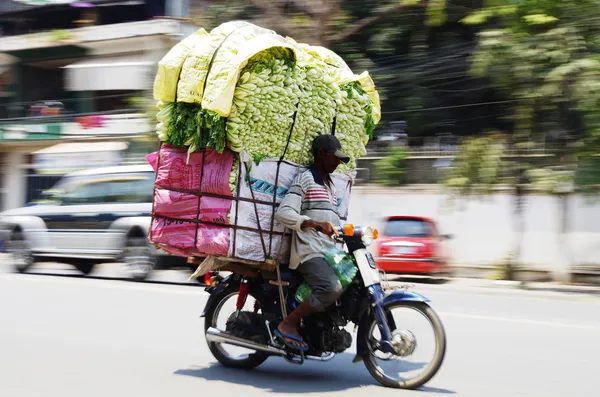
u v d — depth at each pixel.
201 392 5.07
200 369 5.80
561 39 12.21
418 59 15.12
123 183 12.27
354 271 5.07
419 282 14.58
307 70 5.29
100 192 12.49
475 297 11.16
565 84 12.14
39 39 22.33
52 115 22.69
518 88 12.91
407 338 5.02
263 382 5.39
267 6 15.73
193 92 5.04
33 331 7.21
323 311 5.13
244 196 5.12
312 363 6.07
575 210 15.45
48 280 11.48
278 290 5.41
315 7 15.36
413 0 14.37
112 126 21.50
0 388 5.12
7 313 8.24
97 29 21.69
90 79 22.00
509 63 12.60
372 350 5.18
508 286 13.97
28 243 13.16
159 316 8.09
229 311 5.84
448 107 15.23
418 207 16.89
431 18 14.17
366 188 17.44
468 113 15.17
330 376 5.62
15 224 13.34
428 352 5.08
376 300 5.05
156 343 6.71
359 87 5.70
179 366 5.89
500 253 16.41
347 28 15.27
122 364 5.91
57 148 22.45
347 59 15.43
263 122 5.08
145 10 22.28
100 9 22.84
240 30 5.11
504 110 14.62
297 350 5.21
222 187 5.11
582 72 11.89
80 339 6.86
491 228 16.56
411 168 16.83
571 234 15.46
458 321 8.23
